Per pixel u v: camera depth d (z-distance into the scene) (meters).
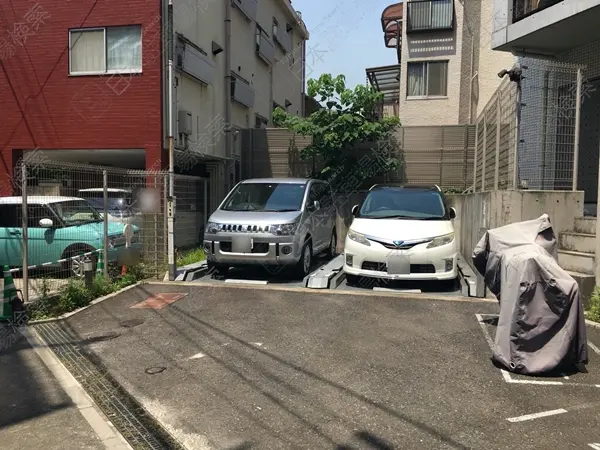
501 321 4.90
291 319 6.42
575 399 4.15
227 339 5.65
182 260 10.41
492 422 3.74
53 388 4.41
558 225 7.86
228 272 9.77
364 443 3.45
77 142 11.68
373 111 14.02
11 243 8.75
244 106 16.56
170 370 4.78
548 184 8.24
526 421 3.76
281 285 8.53
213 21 13.80
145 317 6.56
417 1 17.58
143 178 10.42
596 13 8.28
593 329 6.07
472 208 9.88
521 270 4.75
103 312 6.82
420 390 4.30
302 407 3.99
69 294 7.04
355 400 4.11
